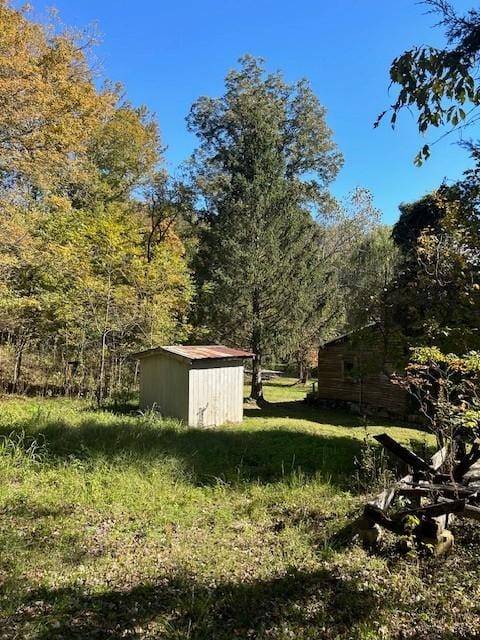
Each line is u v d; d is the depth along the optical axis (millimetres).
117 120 23438
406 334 9266
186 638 3010
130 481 6219
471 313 8078
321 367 18688
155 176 24719
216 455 7973
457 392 6078
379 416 16406
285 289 18375
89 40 16312
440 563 3986
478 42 3432
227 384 13773
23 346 14289
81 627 3109
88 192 20219
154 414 11797
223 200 20672
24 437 7629
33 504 5305
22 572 3807
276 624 3188
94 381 14781
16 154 13242
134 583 3721
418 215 16250
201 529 4922
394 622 3172
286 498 5863
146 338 16016
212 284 18891
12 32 12859
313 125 23031
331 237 30328
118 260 15422
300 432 11336
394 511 4652
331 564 4000
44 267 14320
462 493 4543
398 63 3123
